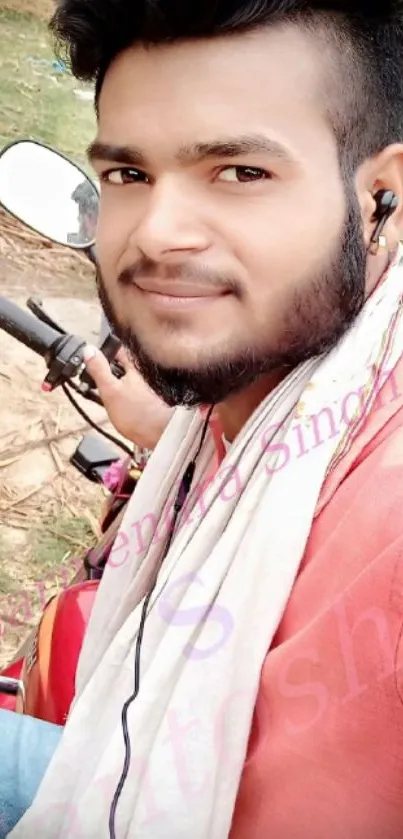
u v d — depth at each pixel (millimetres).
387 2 893
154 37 871
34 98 5473
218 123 876
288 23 864
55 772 1143
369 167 960
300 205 900
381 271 1047
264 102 872
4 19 6160
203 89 875
